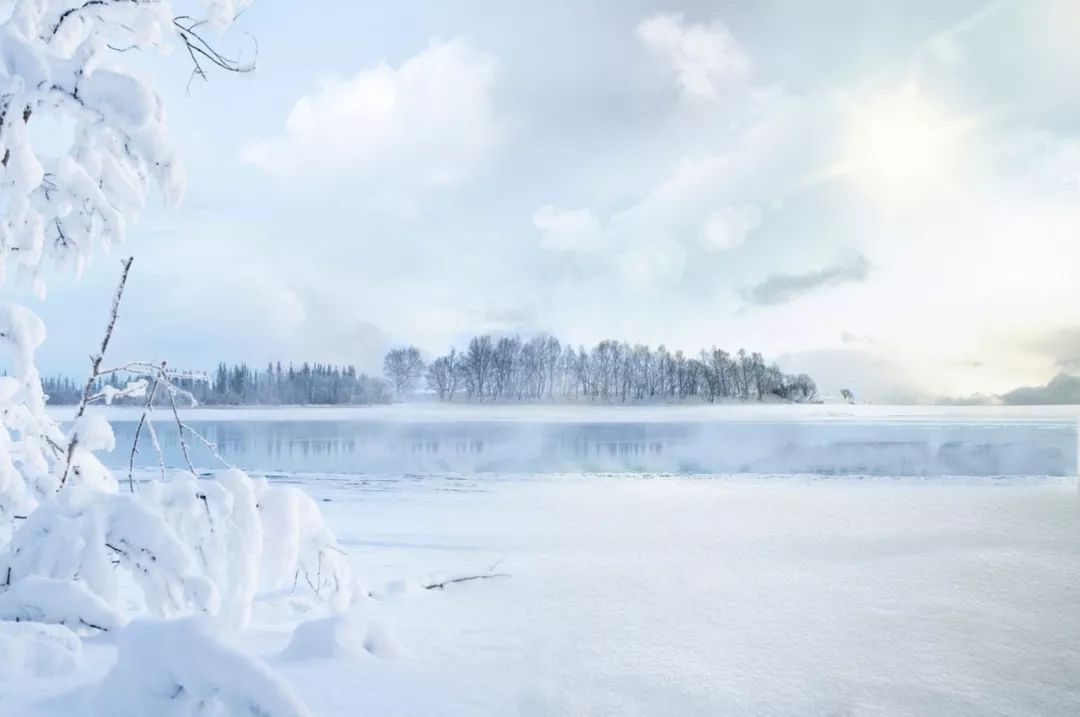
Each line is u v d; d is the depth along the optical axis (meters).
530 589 7.21
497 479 20.09
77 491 4.34
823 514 12.41
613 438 39.31
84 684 3.02
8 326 4.64
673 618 6.09
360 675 3.88
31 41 4.34
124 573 7.78
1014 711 4.16
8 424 4.69
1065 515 11.86
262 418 63.91
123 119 4.54
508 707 3.70
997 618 6.05
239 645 2.55
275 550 4.86
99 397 5.26
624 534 10.77
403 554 9.42
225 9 4.75
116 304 5.30
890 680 4.63
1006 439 36.28
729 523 11.62
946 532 10.32
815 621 5.98
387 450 32.12
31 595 3.88
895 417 63.00
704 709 4.06
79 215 4.93
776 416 65.94
